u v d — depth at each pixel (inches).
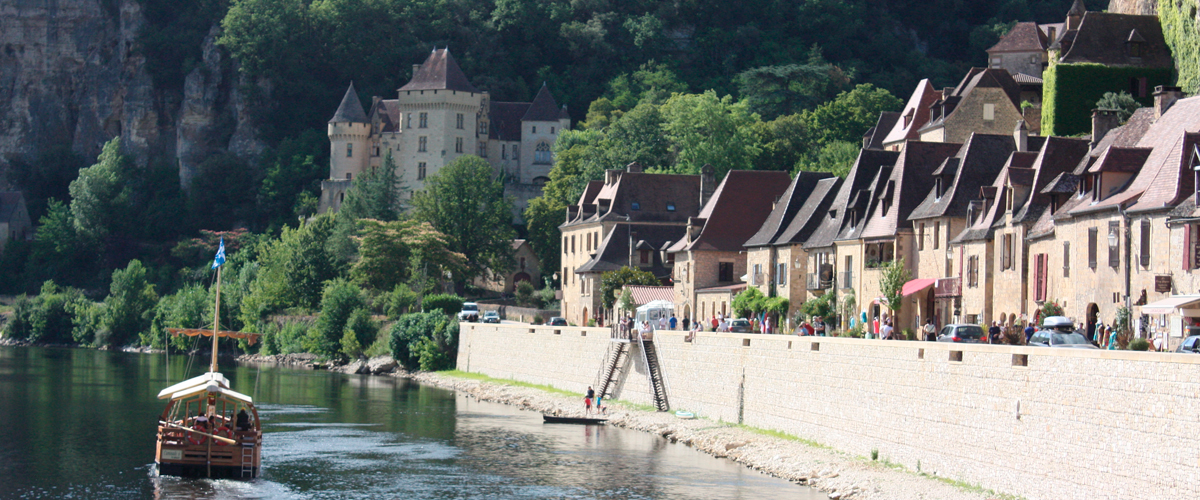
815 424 2215.8
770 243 3572.8
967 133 4126.5
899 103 7022.6
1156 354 1412.4
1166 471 1391.5
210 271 7514.8
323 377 4532.5
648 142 6707.7
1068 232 2356.1
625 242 4817.9
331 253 6240.2
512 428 2901.1
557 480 2196.1
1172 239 2025.1
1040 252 2463.1
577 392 3430.1
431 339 4665.4
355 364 4972.9
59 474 2249.0
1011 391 1667.1
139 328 6520.7
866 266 3061.0
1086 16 3789.4
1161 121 2389.3
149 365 5039.4
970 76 4443.9
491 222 6692.9
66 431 2817.4
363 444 2645.2
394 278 5959.6
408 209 7854.3
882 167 3161.9
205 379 2347.4
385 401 3582.7
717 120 6373.0
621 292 4389.8
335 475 2263.8
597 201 5103.3
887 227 3016.7
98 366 4933.6
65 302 6988.2
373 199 7372.1
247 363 5334.6
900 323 2883.9
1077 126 3690.9
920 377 1884.8
